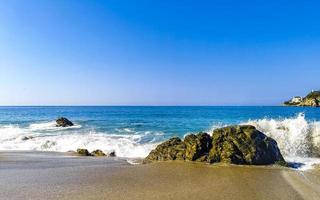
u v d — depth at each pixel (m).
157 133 30.36
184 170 12.04
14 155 17.42
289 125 18.59
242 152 13.45
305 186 9.73
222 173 11.52
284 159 14.77
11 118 67.50
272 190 9.24
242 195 8.73
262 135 14.34
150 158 14.77
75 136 27.70
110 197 8.46
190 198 8.45
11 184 9.83
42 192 8.89
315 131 17.67
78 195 8.62
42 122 52.25
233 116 61.31
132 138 25.95
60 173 11.63
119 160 15.41
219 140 14.02
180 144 14.79
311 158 15.43
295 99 147.50
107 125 41.88
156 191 9.10
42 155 17.56
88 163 14.30
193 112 84.31
